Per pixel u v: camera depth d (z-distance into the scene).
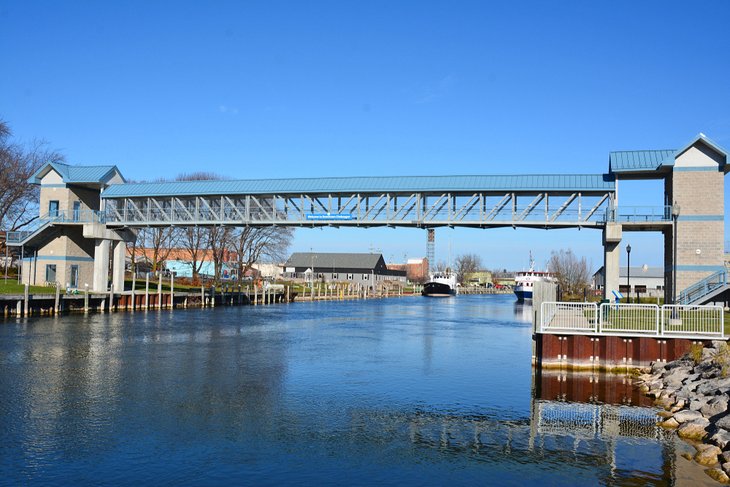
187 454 15.51
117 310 56.94
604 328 28.36
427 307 91.12
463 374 27.80
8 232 56.44
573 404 21.58
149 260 102.88
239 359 30.69
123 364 27.95
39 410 19.33
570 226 45.19
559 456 15.80
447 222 47.56
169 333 40.94
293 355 32.72
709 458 15.23
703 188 39.75
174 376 25.47
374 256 156.75
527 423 19.11
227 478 13.95
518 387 24.72
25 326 40.94
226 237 85.69
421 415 20.03
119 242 58.56
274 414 19.73
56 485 13.26
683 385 22.66
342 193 50.41
